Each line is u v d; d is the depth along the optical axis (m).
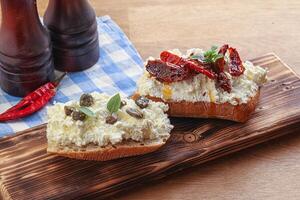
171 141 0.65
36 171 0.61
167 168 0.62
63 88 0.75
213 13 0.85
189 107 0.66
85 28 0.74
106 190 0.61
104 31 0.82
